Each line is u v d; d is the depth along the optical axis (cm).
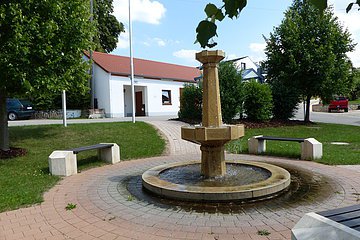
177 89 2670
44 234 368
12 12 758
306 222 236
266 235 345
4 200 494
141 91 2469
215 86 570
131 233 362
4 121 937
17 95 997
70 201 496
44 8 843
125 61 2570
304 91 1816
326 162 767
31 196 515
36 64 827
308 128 1564
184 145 1102
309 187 541
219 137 521
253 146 957
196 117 1666
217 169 573
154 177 570
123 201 489
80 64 995
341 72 1722
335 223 218
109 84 2152
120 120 1777
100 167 789
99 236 357
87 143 1088
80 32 929
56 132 1222
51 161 687
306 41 1733
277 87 1778
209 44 161
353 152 888
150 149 1019
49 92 897
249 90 1588
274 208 434
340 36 1719
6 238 359
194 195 463
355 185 548
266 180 516
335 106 3228
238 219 396
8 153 897
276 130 1461
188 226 377
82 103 2302
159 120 1738
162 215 419
